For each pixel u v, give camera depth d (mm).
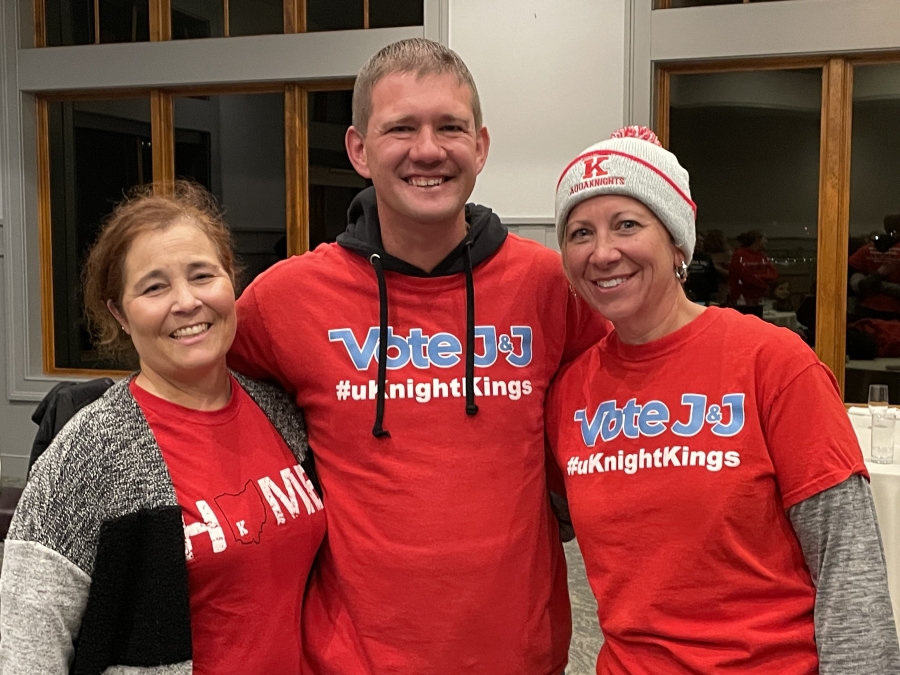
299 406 1477
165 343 1220
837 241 4133
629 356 1312
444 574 1306
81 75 4980
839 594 1100
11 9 5043
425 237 1398
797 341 1199
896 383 4203
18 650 1079
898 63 3969
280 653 1264
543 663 1385
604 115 4152
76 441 1168
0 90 5117
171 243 1222
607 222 1241
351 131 1465
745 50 3949
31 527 1120
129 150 5199
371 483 1350
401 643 1308
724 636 1149
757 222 4320
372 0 4594
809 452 1135
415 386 1377
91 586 1119
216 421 1280
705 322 1264
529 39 4199
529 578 1363
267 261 5156
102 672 1117
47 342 5414
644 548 1213
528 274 1467
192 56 4785
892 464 2721
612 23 4090
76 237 5371
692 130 4320
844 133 4055
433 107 1313
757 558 1169
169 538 1146
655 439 1233
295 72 4648
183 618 1142
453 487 1335
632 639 1214
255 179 5098
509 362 1414
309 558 1335
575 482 1316
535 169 4270
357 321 1422
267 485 1294
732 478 1165
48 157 5309
